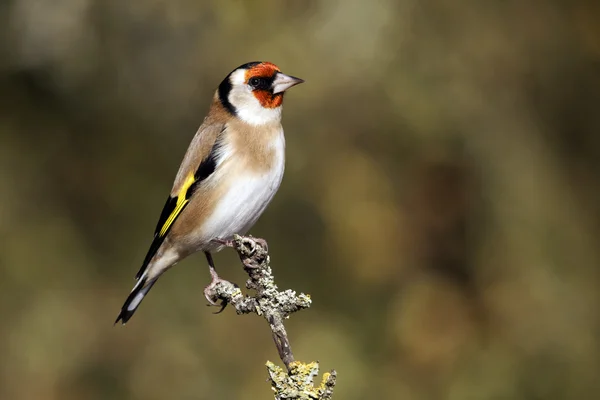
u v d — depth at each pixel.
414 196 12.72
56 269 12.52
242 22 12.99
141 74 13.35
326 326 12.30
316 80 12.63
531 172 12.60
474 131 12.69
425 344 12.42
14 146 12.87
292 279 12.50
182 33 13.29
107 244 12.80
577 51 13.20
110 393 12.23
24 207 12.67
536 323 12.27
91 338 12.36
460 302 12.52
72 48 13.33
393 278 12.63
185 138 13.13
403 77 12.67
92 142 13.14
